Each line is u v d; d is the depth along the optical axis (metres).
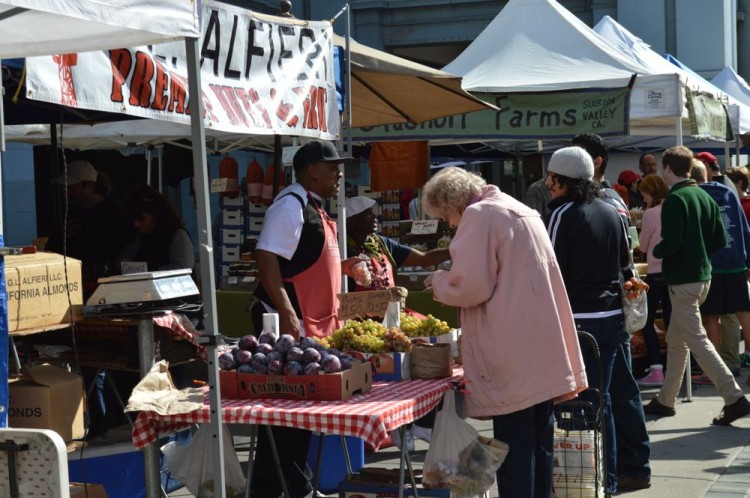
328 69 5.35
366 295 4.86
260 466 4.60
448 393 4.31
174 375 5.46
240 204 9.29
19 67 3.52
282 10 5.34
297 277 4.89
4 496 2.90
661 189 8.55
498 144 12.52
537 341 4.09
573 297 4.96
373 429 3.51
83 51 3.52
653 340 8.70
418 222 8.82
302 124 5.02
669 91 7.38
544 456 4.31
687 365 7.95
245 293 8.80
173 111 4.11
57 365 4.91
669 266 7.12
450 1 18.94
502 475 4.23
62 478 2.83
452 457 4.23
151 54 4.00
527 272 4.11
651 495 5.49
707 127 8.54
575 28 8.38
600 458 4.81
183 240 5.83
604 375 5.03
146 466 4.08
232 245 9.33
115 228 6.14
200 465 4.27
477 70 8.13
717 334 8.45
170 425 3.93
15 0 2.64
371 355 4.33
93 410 5.36
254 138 8.90
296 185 4.97
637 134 10.73
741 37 23.70
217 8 4.40
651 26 19.16
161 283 4.38
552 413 4.38
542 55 8.23
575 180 5.02
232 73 4.51
